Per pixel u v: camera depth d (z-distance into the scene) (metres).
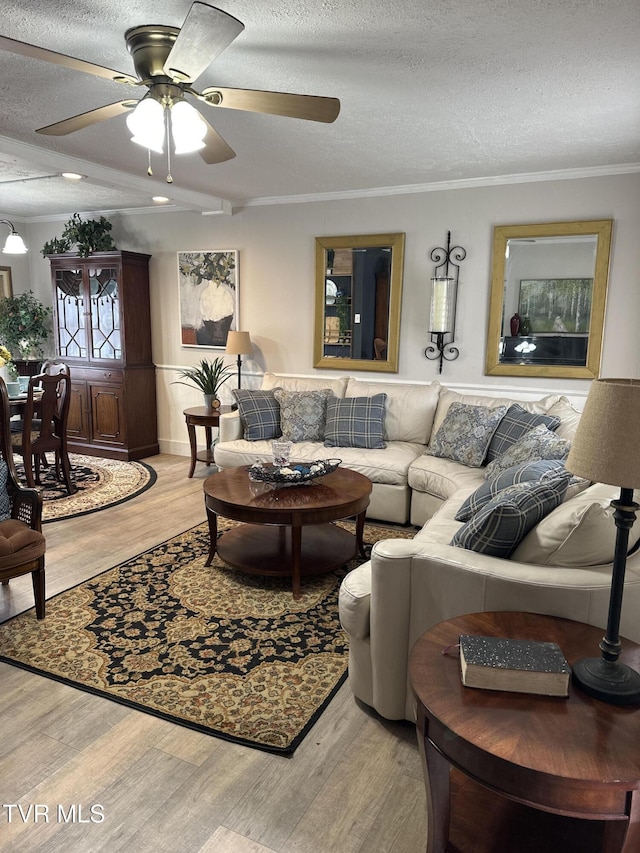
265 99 2.18
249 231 5.38
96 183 4.25
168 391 6.11
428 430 4.54
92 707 2.13
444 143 3.54
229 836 1.60
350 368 5.12
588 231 4.16
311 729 2.03
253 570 3.09
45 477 5.24
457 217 4.56
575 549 1.75
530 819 1.54
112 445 5.96
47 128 2.42
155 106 2.06
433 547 1.90
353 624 2.03
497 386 4.63
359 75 2.56
